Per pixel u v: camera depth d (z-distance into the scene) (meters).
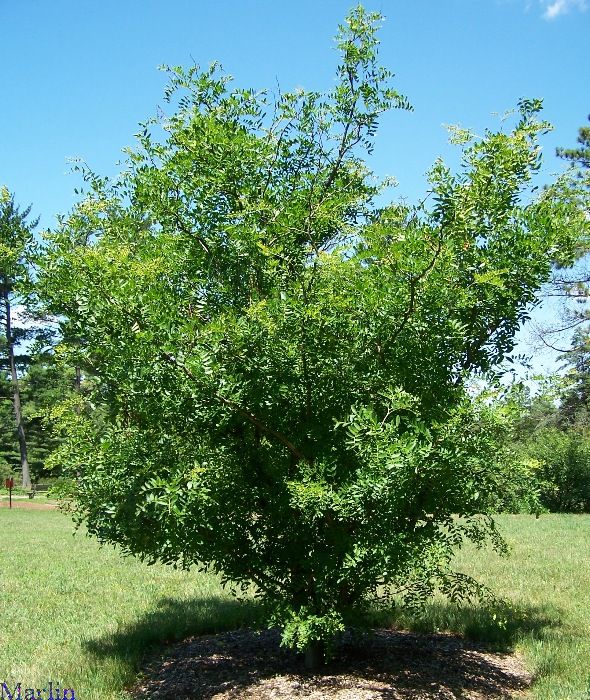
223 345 4.15
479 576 8.92
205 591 8.48
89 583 9.14
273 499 4.64
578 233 4.84
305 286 4.34
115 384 4.70
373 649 5.68
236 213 4.66
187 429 4.61
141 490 4.24
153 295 4.27
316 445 4.55
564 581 8.62
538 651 5.54
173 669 5.39
